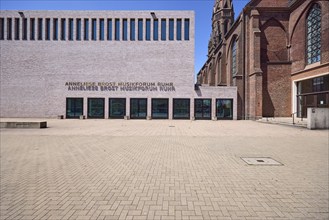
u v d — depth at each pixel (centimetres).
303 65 2845
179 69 3142
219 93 3112
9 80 3219
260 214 380
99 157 813
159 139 1245
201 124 2302
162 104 3134
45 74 3203
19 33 3231
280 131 1655
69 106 3186
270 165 702
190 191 484
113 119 3050
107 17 3191
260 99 2966
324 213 384
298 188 504
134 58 3167
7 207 409
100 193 473
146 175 598
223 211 391
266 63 3130
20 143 1115
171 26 3181
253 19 3122
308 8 2759
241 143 1119
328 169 659
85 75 3180
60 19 3200
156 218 366
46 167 680
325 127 1781
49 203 425
